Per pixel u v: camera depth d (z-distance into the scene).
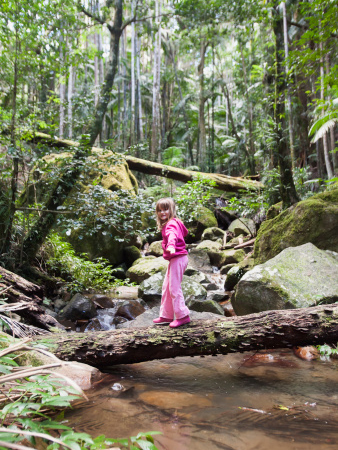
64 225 5.34
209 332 2.76
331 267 4.21
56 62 5.82
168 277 3.04
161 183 14.73
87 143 5.53
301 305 3.74
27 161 5.57
